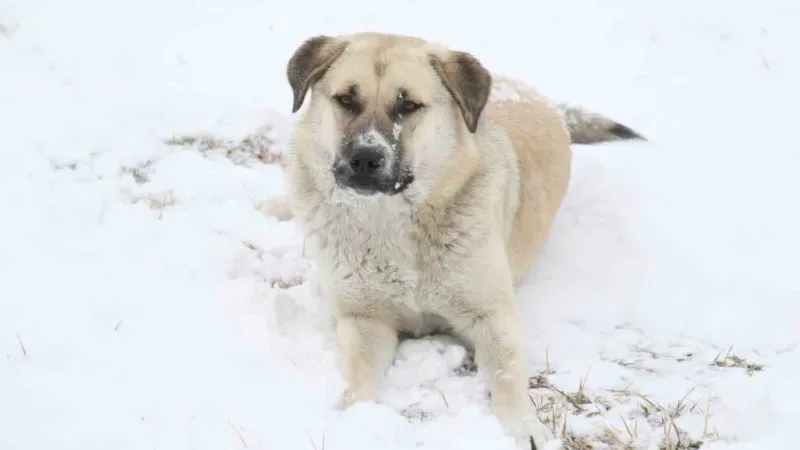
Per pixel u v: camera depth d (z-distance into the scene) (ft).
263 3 51.44
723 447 18.58
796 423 19.31
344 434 18.61
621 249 28.66
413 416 20.40
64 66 42.52
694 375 22.21
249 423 19.02
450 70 22.67
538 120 29.63
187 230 29.40
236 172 34.55
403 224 22.63
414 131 21.99
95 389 20.02
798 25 44.21
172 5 50.55
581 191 32.24
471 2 50.90
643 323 25.08
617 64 43.16
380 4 50.88
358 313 23.97
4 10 48.57
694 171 33.06
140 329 22.90
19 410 19.02
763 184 31.71
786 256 27.55
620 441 19.17
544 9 49.55
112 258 26.99
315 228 23.50
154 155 35.53
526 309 25.86
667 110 38.40
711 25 45.39
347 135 21.67
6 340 21.79
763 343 23.76
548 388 21.72
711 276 26.86
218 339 22.59
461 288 22.95
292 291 25.94
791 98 37.83
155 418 19.06
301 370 21.53
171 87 40.68
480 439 18.57
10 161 33.30
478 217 22.81
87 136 36.01
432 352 23.13
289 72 23.71
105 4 50.31
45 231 28.12
